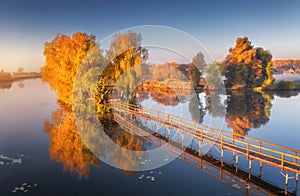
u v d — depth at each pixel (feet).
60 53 87.86
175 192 27.37
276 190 28.09
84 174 32.07
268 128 61.67
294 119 72.59
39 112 78.48
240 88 144.25
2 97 122.42
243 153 34.17
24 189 27.78
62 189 27.89
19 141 47.11
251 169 34.14
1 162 35.76
